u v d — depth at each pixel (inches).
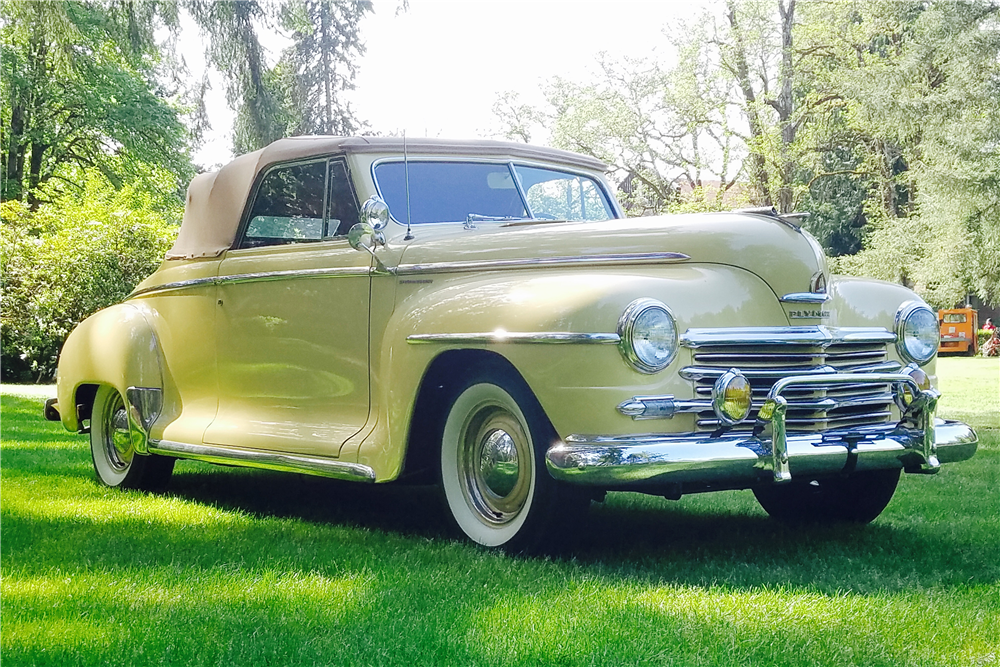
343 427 181.9
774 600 126.7
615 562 151.4
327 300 186.7
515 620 116.8
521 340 146.2
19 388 669.3
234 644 109.1
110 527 182.9
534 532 150.9
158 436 221.8
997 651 107.5
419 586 133.9
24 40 997.8
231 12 634.8
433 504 214.2
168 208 1191.6
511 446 156.9
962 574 143.0
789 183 1264.8
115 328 236.7
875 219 1343.5
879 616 119.8
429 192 193.0
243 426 202.2
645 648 106.7
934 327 170.9
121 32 658.2
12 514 195.8
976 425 386.3
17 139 1136.8
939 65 1042.7
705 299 148.9
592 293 143.2
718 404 142.6
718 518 196.7
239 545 164.6
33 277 783.7
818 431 153.6
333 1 804.0
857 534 176.2
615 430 141.0
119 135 1109.1
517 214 201.3
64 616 122.2
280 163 204.1
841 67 1227.2
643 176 1284.4
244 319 205.9
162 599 129.1
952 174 976.3
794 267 155.8
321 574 142.4
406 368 163.9
